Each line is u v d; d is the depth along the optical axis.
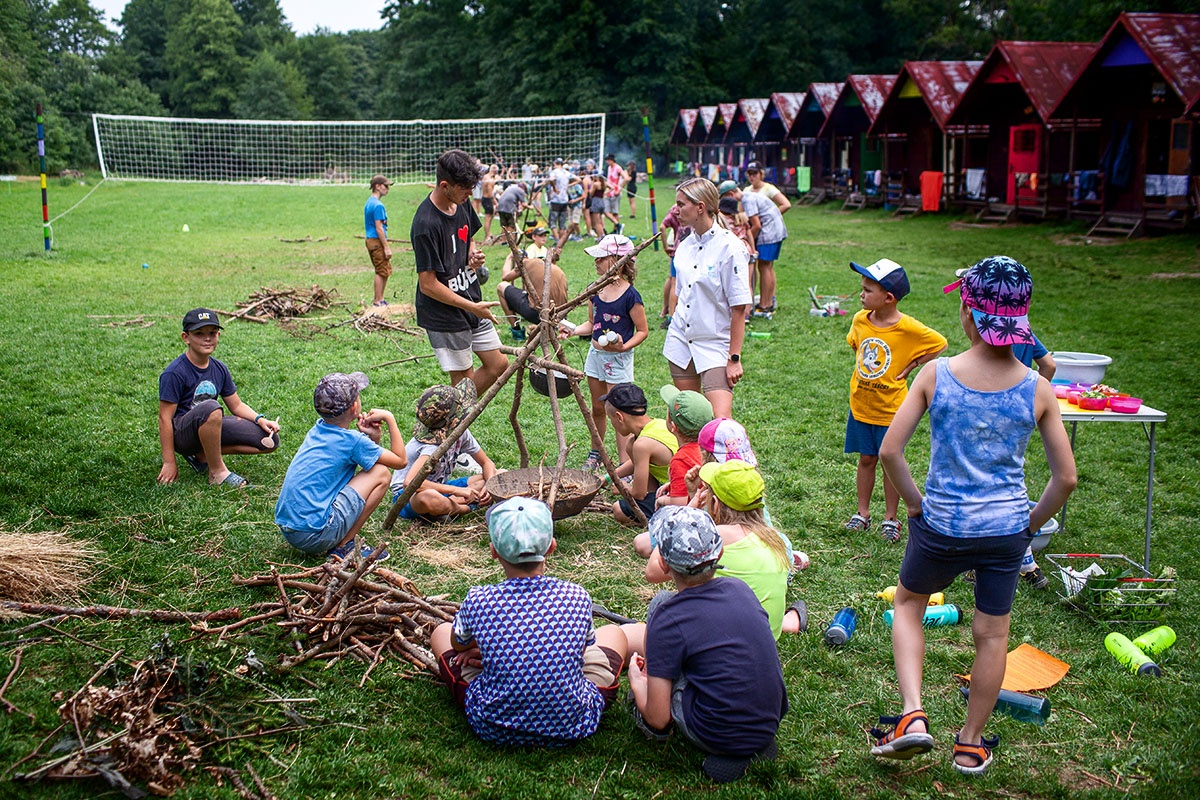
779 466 6.65
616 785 3.32
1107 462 6.72
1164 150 20.12
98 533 5.15
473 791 3.29
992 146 25.66
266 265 16.27
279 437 6.45
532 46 56.88
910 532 3.51
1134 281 14.08
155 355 9.19
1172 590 4.62
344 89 91.25
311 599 4.36
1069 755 3.58
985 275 3.21
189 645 4.06
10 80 48.44
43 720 3.46
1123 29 19.17
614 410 5.66
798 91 59.38
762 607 3.54
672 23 57.19
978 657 3.39
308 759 3.39
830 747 3.59
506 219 5.41
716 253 5.62
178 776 3.21
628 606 4.67
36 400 7.53
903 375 5.31
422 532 5.42
